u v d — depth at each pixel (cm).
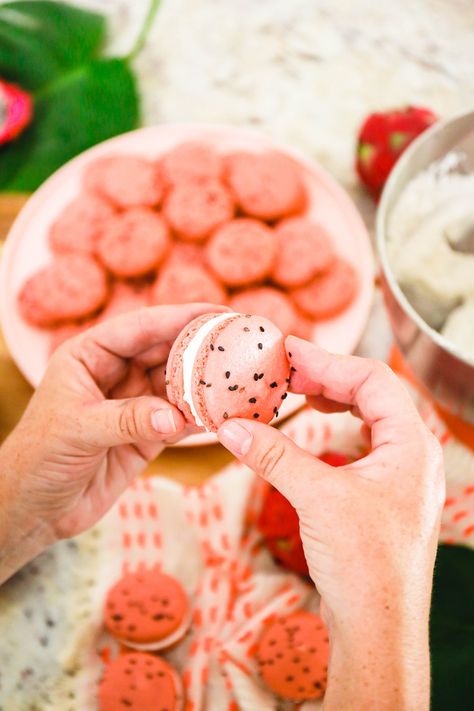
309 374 45
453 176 54
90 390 48
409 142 58
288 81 69
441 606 52
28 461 47
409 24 70
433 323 51
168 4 71
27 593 55
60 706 53
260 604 54
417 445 41
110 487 52
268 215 62
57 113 67
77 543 56
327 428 56
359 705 39
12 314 60
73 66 69
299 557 53
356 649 40
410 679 40
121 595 53
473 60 69
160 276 60
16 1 71
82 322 59
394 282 47
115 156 64
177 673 53
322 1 71
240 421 41
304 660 51
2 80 68
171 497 56
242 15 71
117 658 53
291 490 41
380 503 40
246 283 59
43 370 58
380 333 60
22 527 50
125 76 67
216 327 43
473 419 51
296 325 58
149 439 45
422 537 40
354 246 61
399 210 54
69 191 64
